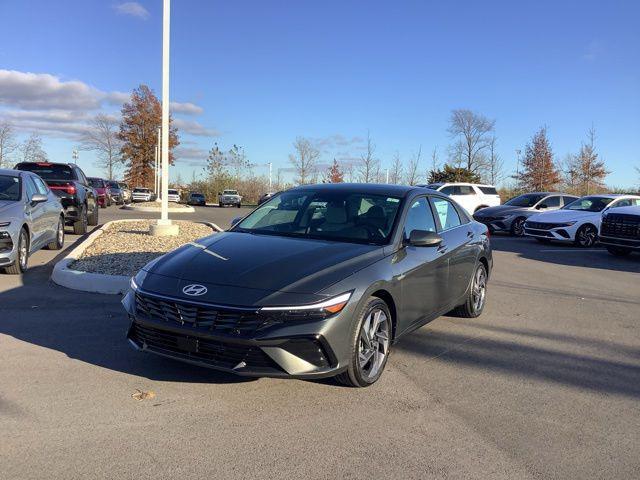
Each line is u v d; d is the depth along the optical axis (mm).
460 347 5285
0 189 8477
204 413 3600
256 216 5348
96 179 32250
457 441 3342
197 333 3582
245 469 2936
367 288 3920
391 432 3428
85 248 9648
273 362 3527
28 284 7418
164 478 2826
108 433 3283
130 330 4105
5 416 3467
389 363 4723
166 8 11891
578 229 14711
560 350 5301
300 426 3461
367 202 5078
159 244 10422
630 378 4570
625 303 7676
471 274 6164
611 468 3084
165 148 12133
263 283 3705
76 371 4250
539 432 3504
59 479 2781
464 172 38969
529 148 42094
